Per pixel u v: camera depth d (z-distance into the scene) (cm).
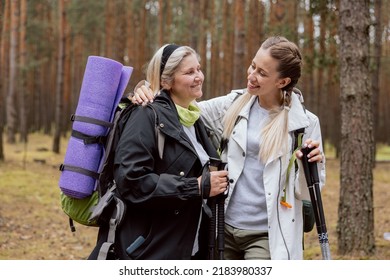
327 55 1365
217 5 3584
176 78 314
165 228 301
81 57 4000
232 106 344
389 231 971
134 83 2856
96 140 314
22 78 2781
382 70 3353
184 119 311
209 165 312
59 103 2333
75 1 3266
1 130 1864
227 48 2836
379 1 1956
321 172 337
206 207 300
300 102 341
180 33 2723
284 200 328
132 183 290
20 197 1299
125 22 3231
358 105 746
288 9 2147
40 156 2152
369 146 753
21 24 2541
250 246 337
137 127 297
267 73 326
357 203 753
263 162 330
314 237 959
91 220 313
